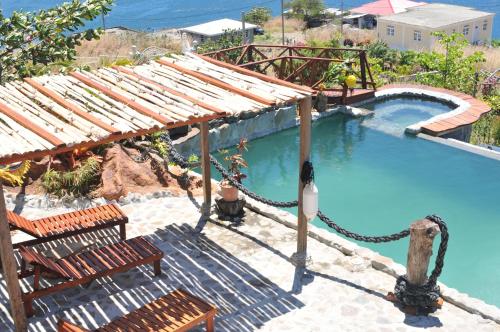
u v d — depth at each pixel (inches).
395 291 270.8
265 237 339.0
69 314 266.8
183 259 315.9
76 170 387.5
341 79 682.2
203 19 3348.9
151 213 368.5
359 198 454.6
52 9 453.1
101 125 230.7
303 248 309.6
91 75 309.9
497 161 520.7
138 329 229.0
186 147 527.8
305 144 283.6
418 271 262.5
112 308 271.7
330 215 427.8
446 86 880.3
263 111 589.9
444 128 581.3
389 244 384.8
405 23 1734.7
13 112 247.6
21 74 453.7
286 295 282.8
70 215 324.8
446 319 261.9
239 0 3978.8
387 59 1156.5
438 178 488.7
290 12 2536.9
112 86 290.2
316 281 294.2
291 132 606.9
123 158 404.5
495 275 348.2
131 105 258.4
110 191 379.2
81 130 227.6
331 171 507.5
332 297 280.2
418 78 899.4
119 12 3646.7
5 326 257.6
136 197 382.6
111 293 284.0
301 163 288.7
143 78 303.6
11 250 235.3
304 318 264.7
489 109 645.3
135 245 297.4
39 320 261.6
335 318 264.1
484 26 1801.2
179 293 255.6
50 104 261.9
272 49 1407.5
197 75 306.2
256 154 553.3
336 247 325.4
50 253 317.4
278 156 547.5
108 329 229.5
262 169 518.9
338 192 466.6
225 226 352.2
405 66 1040.8
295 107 615.5
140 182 396.2
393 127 610.2
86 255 286.2
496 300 323.6
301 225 304.2
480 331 252.4
